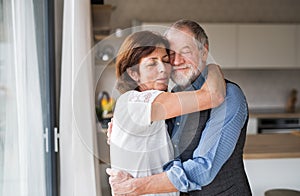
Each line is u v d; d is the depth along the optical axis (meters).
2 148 1.78
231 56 5.35
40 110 2.41
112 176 1.25
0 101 1.73
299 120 5.32
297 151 3.00
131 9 5.47
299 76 6.01
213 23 5.45
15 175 1.97
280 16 5.83
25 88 2.10
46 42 2.51
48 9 2.50
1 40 1.73
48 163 2.55
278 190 2.77
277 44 5.44
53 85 2.54
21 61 2.04
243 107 1.43
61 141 2.61
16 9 1.95
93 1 3.17
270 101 5.98
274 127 5.26
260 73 5.94
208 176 1.32
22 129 2.06
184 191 1.29
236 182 1.57
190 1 5.58
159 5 5.52
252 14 5.77
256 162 3.02
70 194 2.62
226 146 1.35
